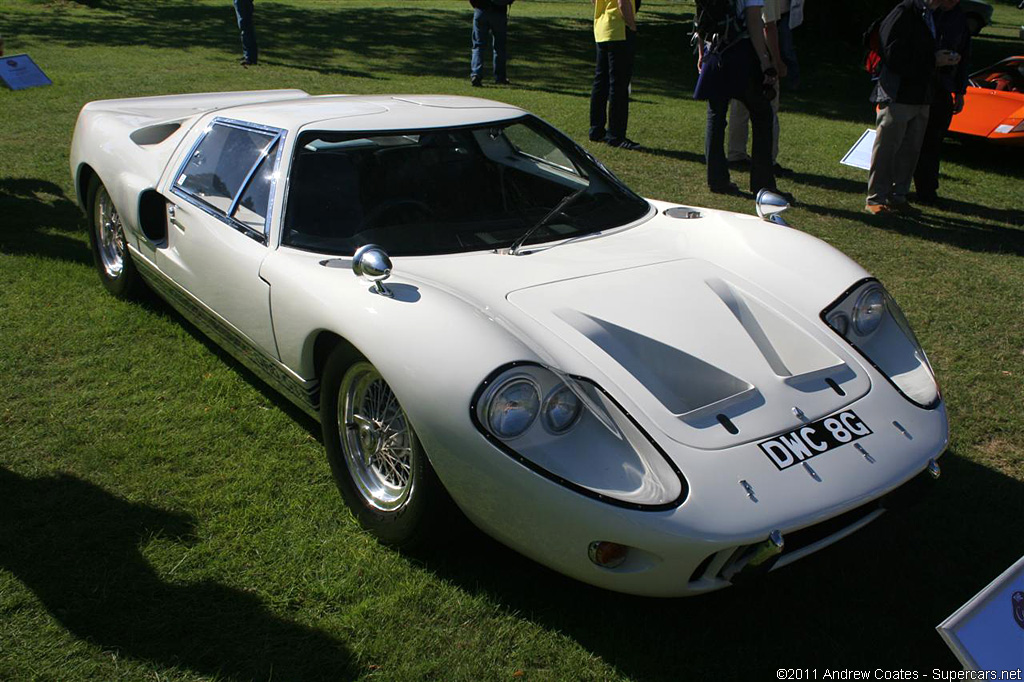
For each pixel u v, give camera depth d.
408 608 2.45
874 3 17.34
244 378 3.81
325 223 3.09
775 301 2.92
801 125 10.60
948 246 5.93
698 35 6.72
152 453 3.18
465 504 2.35
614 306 2.70
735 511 2.12
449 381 2.26
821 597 2.56
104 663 2.22
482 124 3.54
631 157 8.20
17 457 3.15
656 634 2.39
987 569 2.70
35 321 4.28
